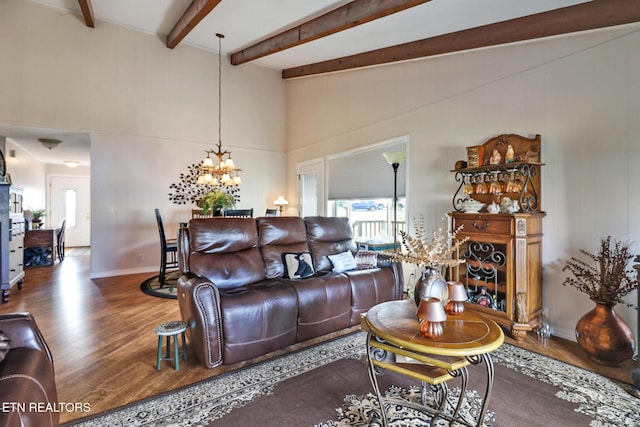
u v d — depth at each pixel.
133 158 5.56
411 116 4.17
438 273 1.95
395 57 4.15
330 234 3.59
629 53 2.45
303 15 4.11
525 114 3.05
